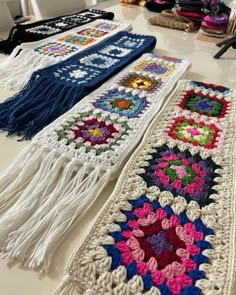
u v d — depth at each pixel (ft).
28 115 2.19
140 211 1.51
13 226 1.42
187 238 1.40
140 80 2.74
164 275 1.24
